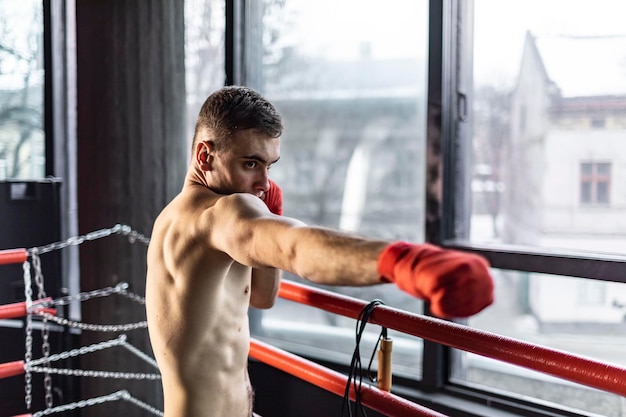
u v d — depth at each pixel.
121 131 2.22
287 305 2.68
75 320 2.76
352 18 2.41
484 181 2.12
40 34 2.90
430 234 2.13
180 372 1.12
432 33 2.09
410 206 2.36
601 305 1.97
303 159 2.58
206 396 1.14
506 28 2.04
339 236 0.70
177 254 1.07
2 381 2.75
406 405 1.19
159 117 2.24
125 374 2.21
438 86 2.09
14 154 3.02
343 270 0.66
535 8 1.98
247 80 2.62
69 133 2.93
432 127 2.11
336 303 1.33
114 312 2.27
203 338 1.11
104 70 2.22
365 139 2.44
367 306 1.25
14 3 2.94
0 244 2.51
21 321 2.87
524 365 1.01
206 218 0.98
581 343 2.01
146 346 2.30
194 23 2.73
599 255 1.77
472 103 2.13
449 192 2.15
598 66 1.87
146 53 2.21
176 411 1.13
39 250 1.92
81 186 2.29
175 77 2.26
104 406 2.32
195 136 1.08
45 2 2.84
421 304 2.34
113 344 2.17
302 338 2.65
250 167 1.02
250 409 1.25
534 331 2.08
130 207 2.24
